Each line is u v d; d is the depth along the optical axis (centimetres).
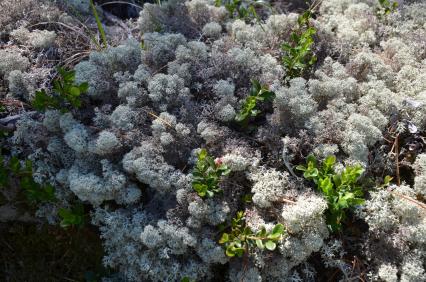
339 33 57
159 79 47
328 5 63
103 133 43
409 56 53
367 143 46
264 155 47
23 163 47
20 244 51
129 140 45
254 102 45
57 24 57
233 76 50
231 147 45
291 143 45
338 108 48
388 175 47
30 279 51
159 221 42
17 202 49
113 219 44
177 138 46
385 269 40
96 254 49
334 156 42
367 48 55
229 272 42
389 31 58
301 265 43
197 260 43
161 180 43
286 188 44
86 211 48
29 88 49
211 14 60
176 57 50
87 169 45
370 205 43
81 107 50
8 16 55
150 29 58
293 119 47
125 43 54
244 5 65
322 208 40
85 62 50
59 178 45
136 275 44
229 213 43
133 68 51
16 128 48
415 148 48
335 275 44
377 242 43
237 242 40
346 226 44
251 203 44
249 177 44
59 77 52
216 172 42
